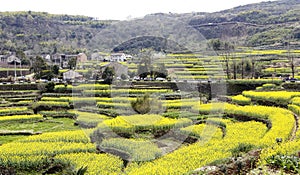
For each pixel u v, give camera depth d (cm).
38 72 5897
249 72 5206
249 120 2509
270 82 4109
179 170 1188
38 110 3634
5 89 4747
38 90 4650
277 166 1113
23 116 3256
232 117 2628
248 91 3706
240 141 1675
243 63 5172
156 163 1269
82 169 1176
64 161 1471
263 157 1216
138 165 1269
